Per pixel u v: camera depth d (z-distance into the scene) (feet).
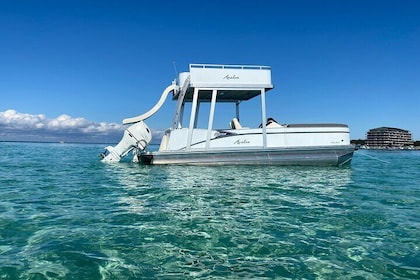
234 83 60.34
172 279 13.37
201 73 59.67
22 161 76.95
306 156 59.67
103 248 16.78
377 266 14.92
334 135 60.75
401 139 471.62
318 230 20.35
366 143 477.77
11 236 18.54
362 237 19.04
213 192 33.12
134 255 15.90
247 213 24.43
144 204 27.40
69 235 18.83
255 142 60.44
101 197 30.48
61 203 27.68
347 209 26.23
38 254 15.83
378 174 53.72
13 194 31.89
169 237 18.65
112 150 69.00
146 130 67.26
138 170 53.52
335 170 56.13
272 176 46.11
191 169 54.65
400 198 31.37
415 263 15.29
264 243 17.80
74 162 73.05
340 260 15.57
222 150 58.95
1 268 14.16
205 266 14.70
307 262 15.30
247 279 13.46
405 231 20.31
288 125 61.46
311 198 30.68
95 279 13.28
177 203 27.84
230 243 17.75
